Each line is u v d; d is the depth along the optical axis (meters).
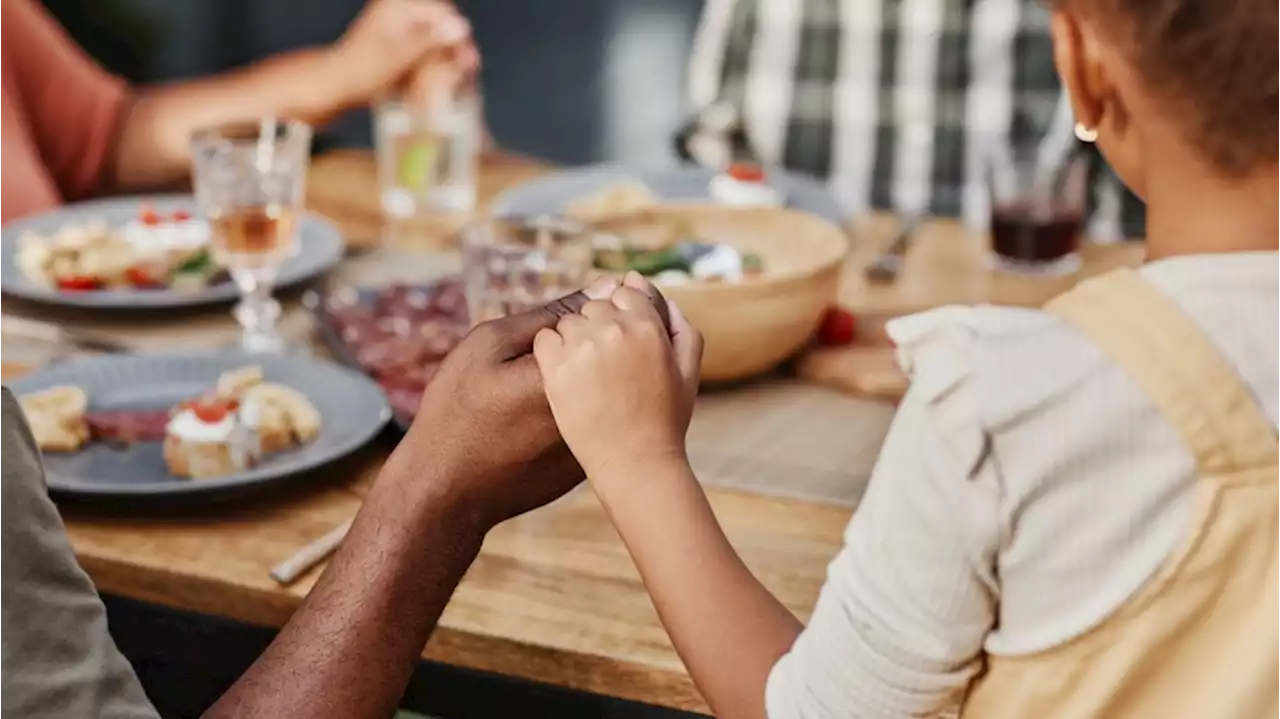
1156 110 0.74
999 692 0.79
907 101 2.63
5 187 2.04
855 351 1.44
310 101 2.20
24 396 1.29
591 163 4.50
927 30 2.61
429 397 0.95
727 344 1.33
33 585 0.75
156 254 1.68
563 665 0.97
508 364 0.93
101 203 1.89
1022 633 0.78
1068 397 0.75
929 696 0.79
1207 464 0.74
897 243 1.76
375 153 2.21
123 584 1.09
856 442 1.28
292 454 1.23
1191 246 0.77
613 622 1.00
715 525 0.88
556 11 5.33
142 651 1.13
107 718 0.76
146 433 1.27
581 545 1.11
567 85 4.89
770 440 1.28
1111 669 0.76
